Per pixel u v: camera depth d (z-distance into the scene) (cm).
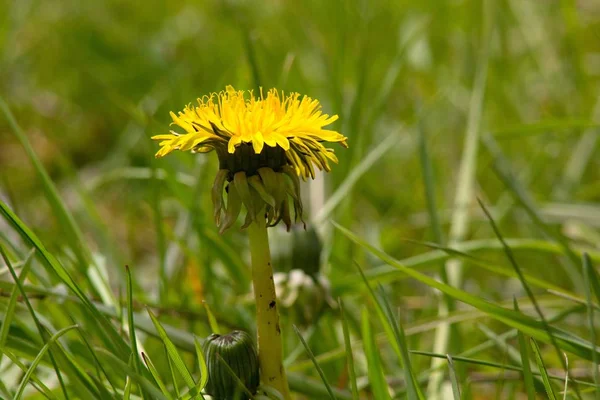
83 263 51
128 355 46
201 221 55
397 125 84
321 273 53
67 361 45
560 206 61
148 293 56
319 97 79
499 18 86
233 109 43
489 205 71
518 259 62
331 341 54
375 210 74
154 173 55
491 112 82
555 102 81
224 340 43
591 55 90
